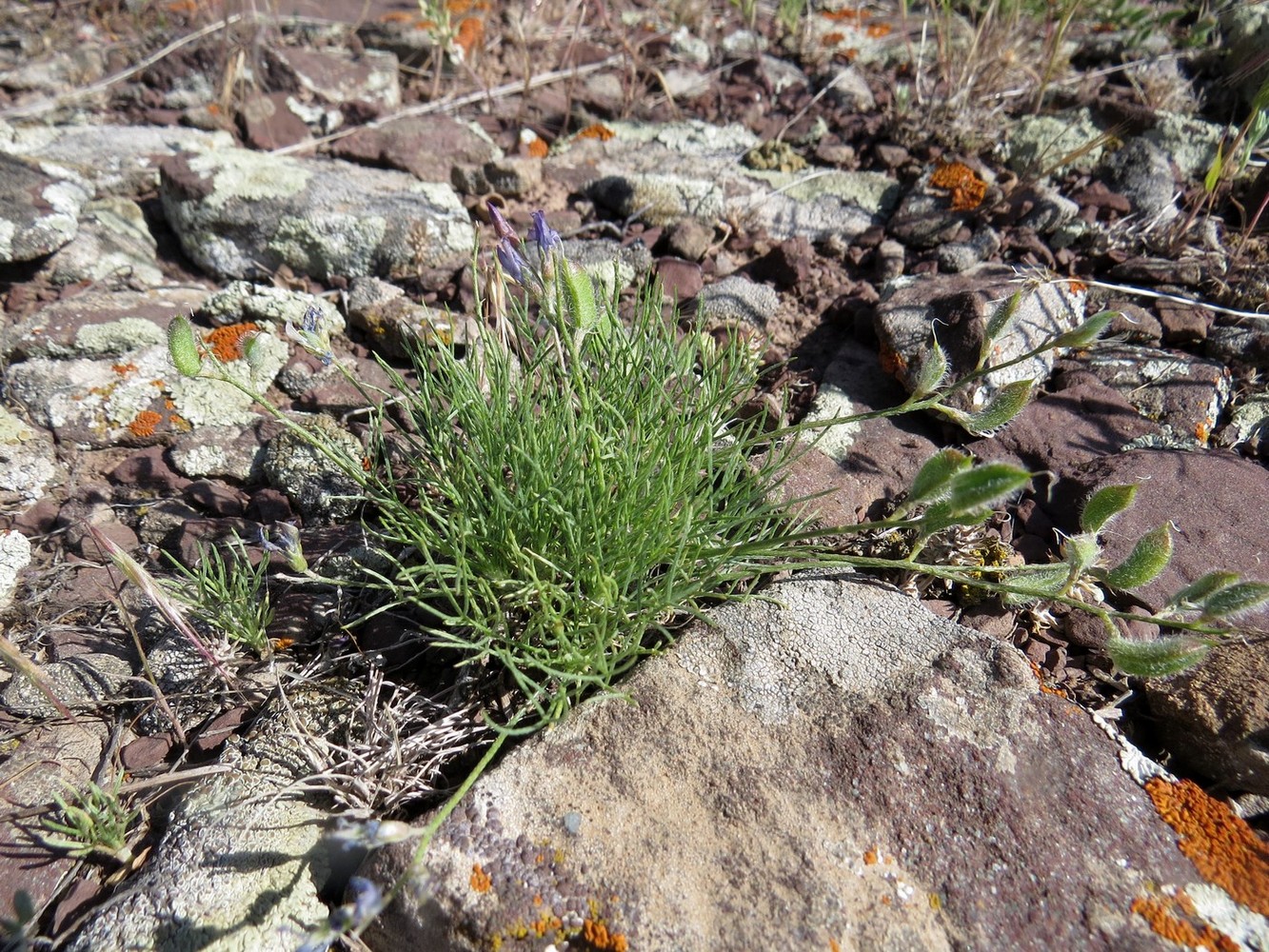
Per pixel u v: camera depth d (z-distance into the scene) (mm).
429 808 159
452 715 168
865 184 285
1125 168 275
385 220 261
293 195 265
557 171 294
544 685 160
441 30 310
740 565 186
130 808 163
